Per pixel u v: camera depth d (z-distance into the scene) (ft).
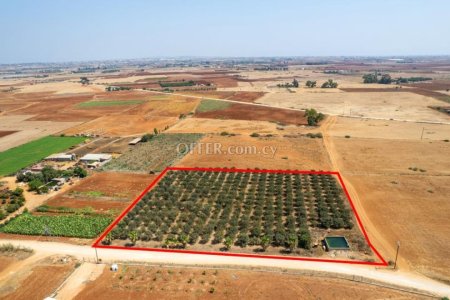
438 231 190.80
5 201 243.60
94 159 325.01
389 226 197.47
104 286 151.94
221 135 406.62
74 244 187.01
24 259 173.99
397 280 151.23
